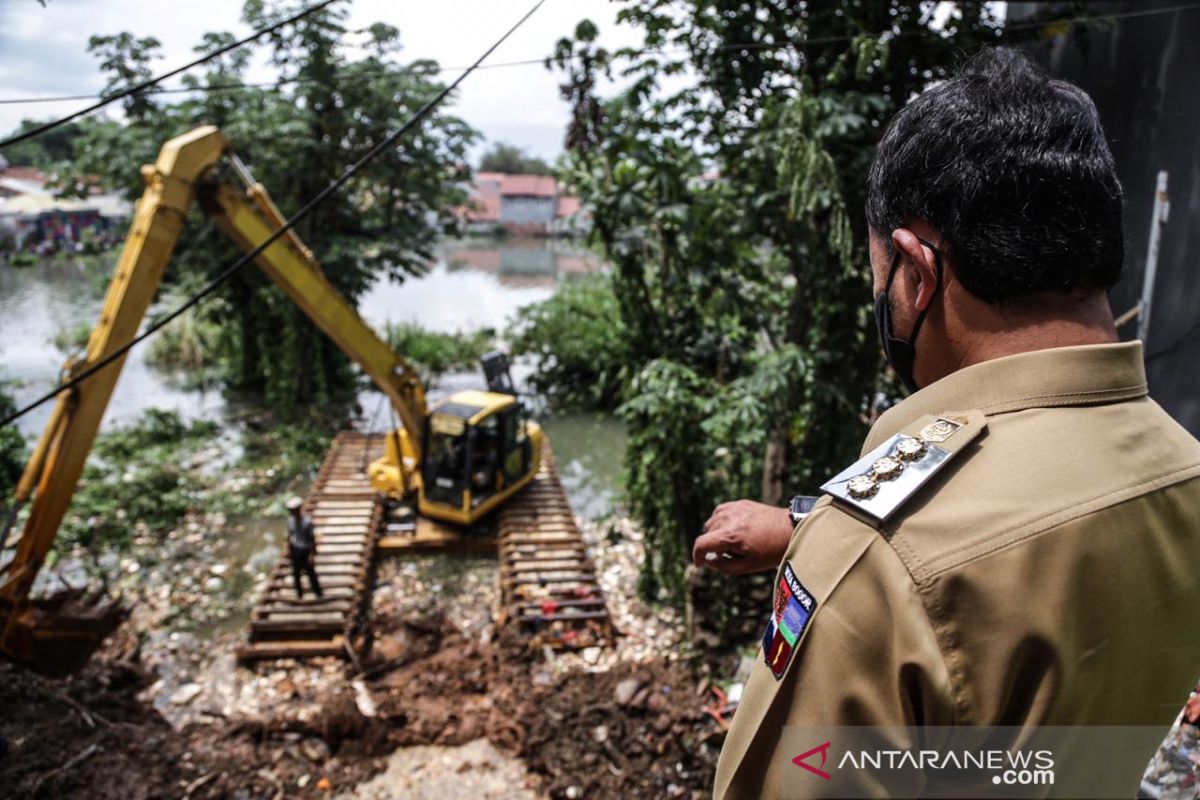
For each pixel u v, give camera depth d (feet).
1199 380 11.47
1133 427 2.36
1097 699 2.12
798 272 19.93
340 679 22.40
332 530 30.66
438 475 30.68
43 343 62.18
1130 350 2.47
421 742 19.66
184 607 26.43
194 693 21.74
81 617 20.71
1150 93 12.94
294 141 42.88
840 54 17.92
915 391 2.97
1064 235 2.37
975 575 2.10
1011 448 2.33
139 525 32.14
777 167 16.99
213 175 23.91
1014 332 2.51
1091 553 2.10
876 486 2.39
